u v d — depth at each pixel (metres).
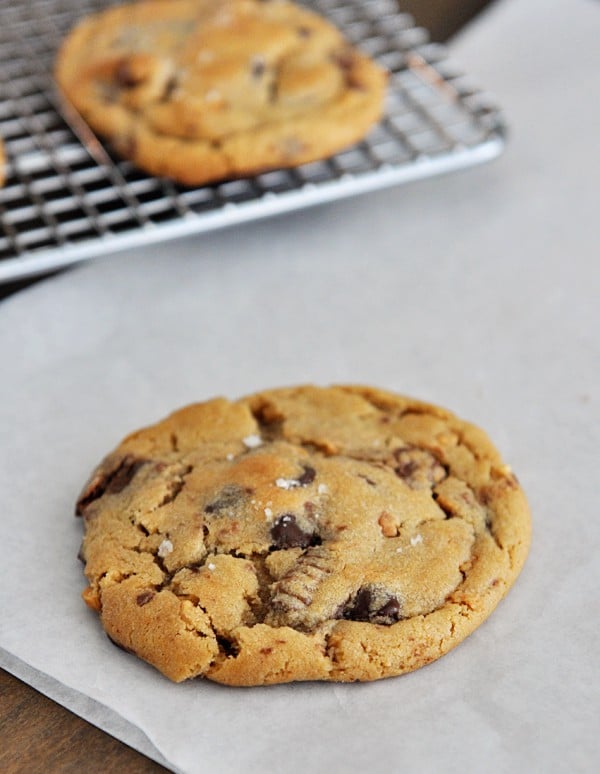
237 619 0.37
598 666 0.37
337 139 0.49
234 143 0.48
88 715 0.37
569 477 0.42
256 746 0.36
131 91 0.50
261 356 0.46
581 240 0.50
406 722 0.36
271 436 0.41
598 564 0.39
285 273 0.49
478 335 0.47
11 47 0.56
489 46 0.59
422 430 0.41
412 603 0.37
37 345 0.46
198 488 0.39
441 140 0.53
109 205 0.50
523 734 0.36
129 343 0.46
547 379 0.45
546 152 0.54
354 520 0.38
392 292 0.48
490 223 0.51
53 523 0.41
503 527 0.39
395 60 0.56
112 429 0.44
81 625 0.38
